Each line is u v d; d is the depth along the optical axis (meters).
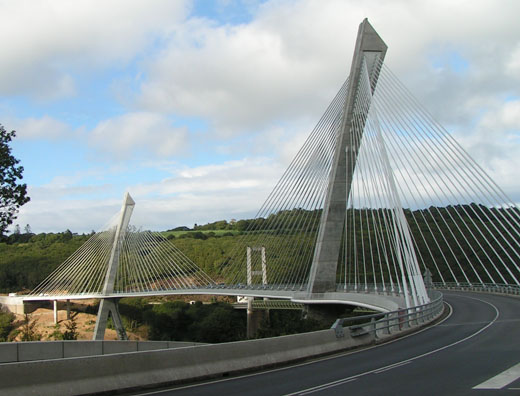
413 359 13.85
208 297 96.75
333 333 16.36
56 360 9.56
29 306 97.94
